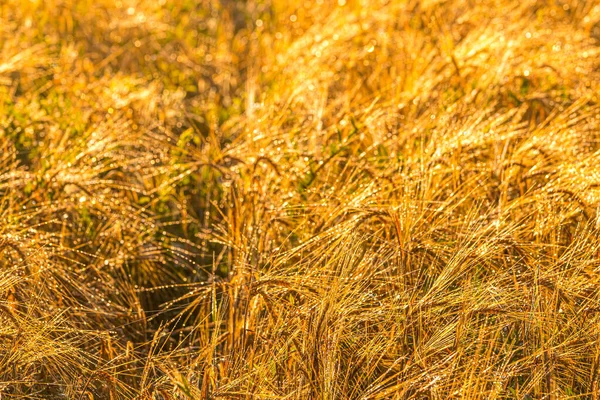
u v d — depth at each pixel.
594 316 3.26
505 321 3.23
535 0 7.49
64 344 3.52
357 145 4.88
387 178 4.15
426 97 5.66
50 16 8.50
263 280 3.31
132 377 3.59
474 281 3.43
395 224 3.47
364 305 3.40
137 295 4.38
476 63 6.02
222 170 4.84
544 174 4.24
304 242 4.00
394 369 3.18
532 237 3.89
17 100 6.80
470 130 4.58
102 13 8.55
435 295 3.36
